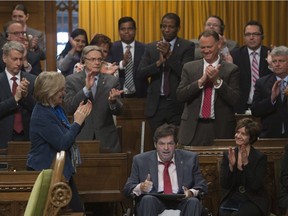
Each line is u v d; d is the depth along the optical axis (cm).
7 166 860
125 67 1182
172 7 1493
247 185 838
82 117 761
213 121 955
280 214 881
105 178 879
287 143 866
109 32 1485
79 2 1479
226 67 970
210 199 884
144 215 787
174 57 1097
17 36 1091
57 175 567
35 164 747
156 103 1101
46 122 744
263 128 989
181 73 1074
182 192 822
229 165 828
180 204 805
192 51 1109
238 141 833
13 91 967
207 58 966
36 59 1140
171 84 1098
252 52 1116
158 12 1494
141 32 1493
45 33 1494
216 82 940
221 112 956
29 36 1162
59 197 559
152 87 1106
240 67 1114
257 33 1109
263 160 841
